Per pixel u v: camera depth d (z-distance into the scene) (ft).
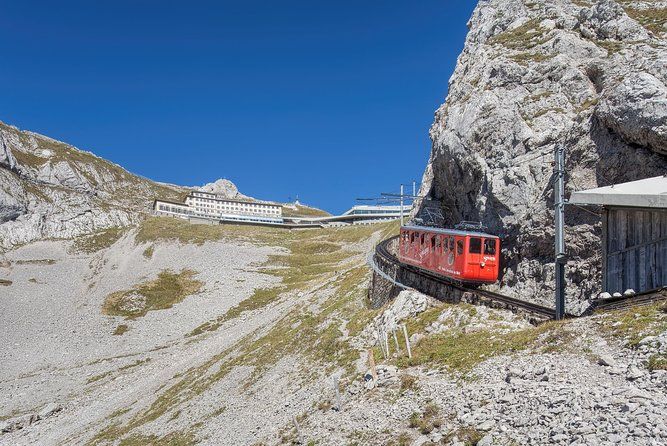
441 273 130.52
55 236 599.57
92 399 209.26
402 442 62.13
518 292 121.39
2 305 370.53
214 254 501.56
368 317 144.66
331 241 576.61
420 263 144.87
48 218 623.77
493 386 65.67
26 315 353.51
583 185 112.57
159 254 507.71
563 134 126.31
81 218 644.27
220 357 196.75
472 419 58.18
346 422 78.18
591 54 143.64
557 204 89.97
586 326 72.38
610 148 110.63
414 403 72.23
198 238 558.15
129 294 394.73
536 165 127.24
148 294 396.98
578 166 115.14
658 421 42.55
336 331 145.79
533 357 70.23
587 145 115.03
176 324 330.13
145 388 201.57
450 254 126.21
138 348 291.17
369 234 577.84
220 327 311.06
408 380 80.79
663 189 81.76
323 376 116.57
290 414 101.55
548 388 58.08
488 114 146.00
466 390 68.23
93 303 382.01
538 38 165.07
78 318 349.00
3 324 332.19
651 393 49.90
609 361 59.67
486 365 75.00
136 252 517.14
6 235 572.10
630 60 130.41
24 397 225.35
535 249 120.16
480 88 157.07
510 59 155.63
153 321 341.21
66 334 317.63
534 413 53.06
